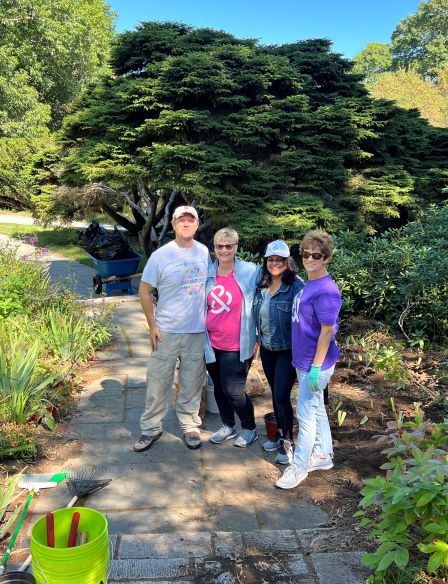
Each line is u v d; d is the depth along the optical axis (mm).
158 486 3469
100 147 8484
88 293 11328
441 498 2107
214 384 3949
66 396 4762
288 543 2834
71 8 26891
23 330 5605
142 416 3936
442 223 6836
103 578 2121
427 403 4586
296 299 3305
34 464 3703
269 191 8250
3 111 22688
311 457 3510
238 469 3674
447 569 2406
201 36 9586
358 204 8281
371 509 3135
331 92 10094
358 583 2512
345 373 5258
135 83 8445
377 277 6348
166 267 3654
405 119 9539
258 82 8484
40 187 12719
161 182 7910
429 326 6035
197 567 2646
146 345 6234
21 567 2564
